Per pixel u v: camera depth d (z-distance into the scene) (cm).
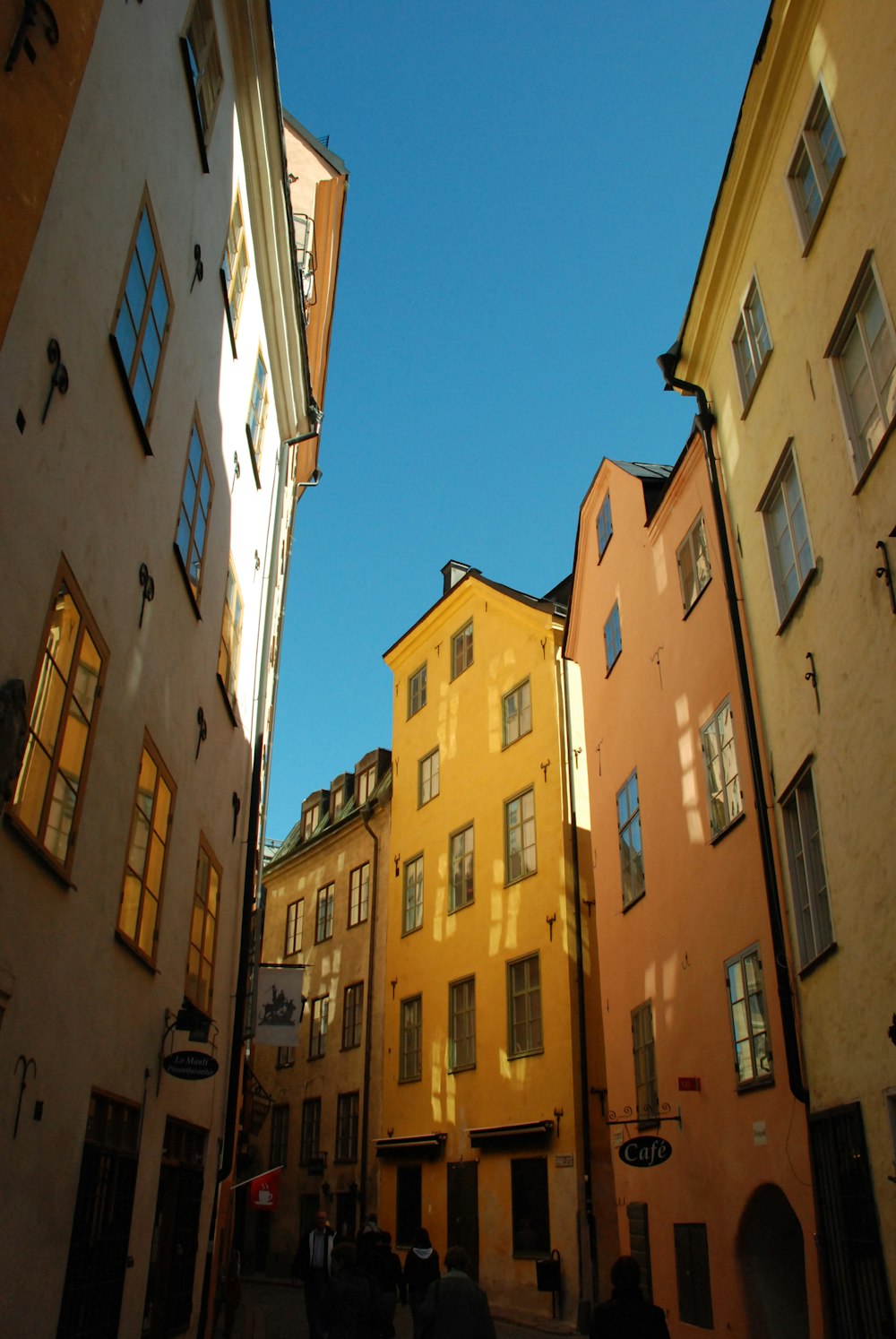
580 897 1966
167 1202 996
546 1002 1938
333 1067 2700
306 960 3011
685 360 1327
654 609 1472
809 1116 917
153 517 878
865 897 828
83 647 700
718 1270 1091
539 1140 1842
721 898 1163
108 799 766
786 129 1050
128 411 777
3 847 559
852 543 877
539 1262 1714
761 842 1050
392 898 2603
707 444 1269
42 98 578
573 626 1925
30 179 561
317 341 2322
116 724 784
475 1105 2058
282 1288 2436
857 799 852
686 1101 1219
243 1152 1994
